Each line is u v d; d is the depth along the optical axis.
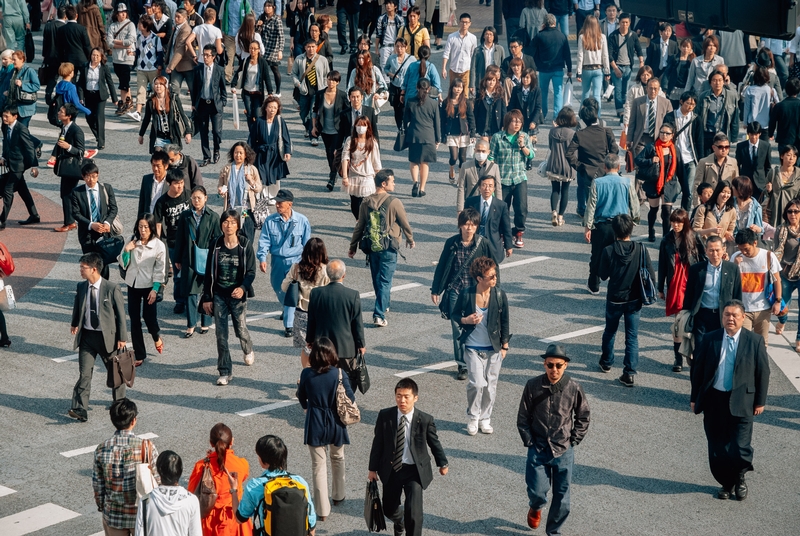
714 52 25.48
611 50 28.91
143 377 15.55
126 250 15.53
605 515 11.99
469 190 18.95
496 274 13.34
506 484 12.66
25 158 21.53
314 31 26.66
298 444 13.58
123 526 10.49
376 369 15.77
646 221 22.53
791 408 14.66
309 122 26.17
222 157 25.48
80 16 27.98
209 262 15.09
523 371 15.77
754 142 20.39
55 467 12.98
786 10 13.62
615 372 15.80
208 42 27.34
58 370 15.88
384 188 16.72
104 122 26.44
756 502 12.32
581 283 19.23
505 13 34.22
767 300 14.95
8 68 25.80
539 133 27.88
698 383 12.27
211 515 10.34
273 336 17.12
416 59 26.27
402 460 10.81
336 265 13.25
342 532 11.62
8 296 16.11
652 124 21.98
